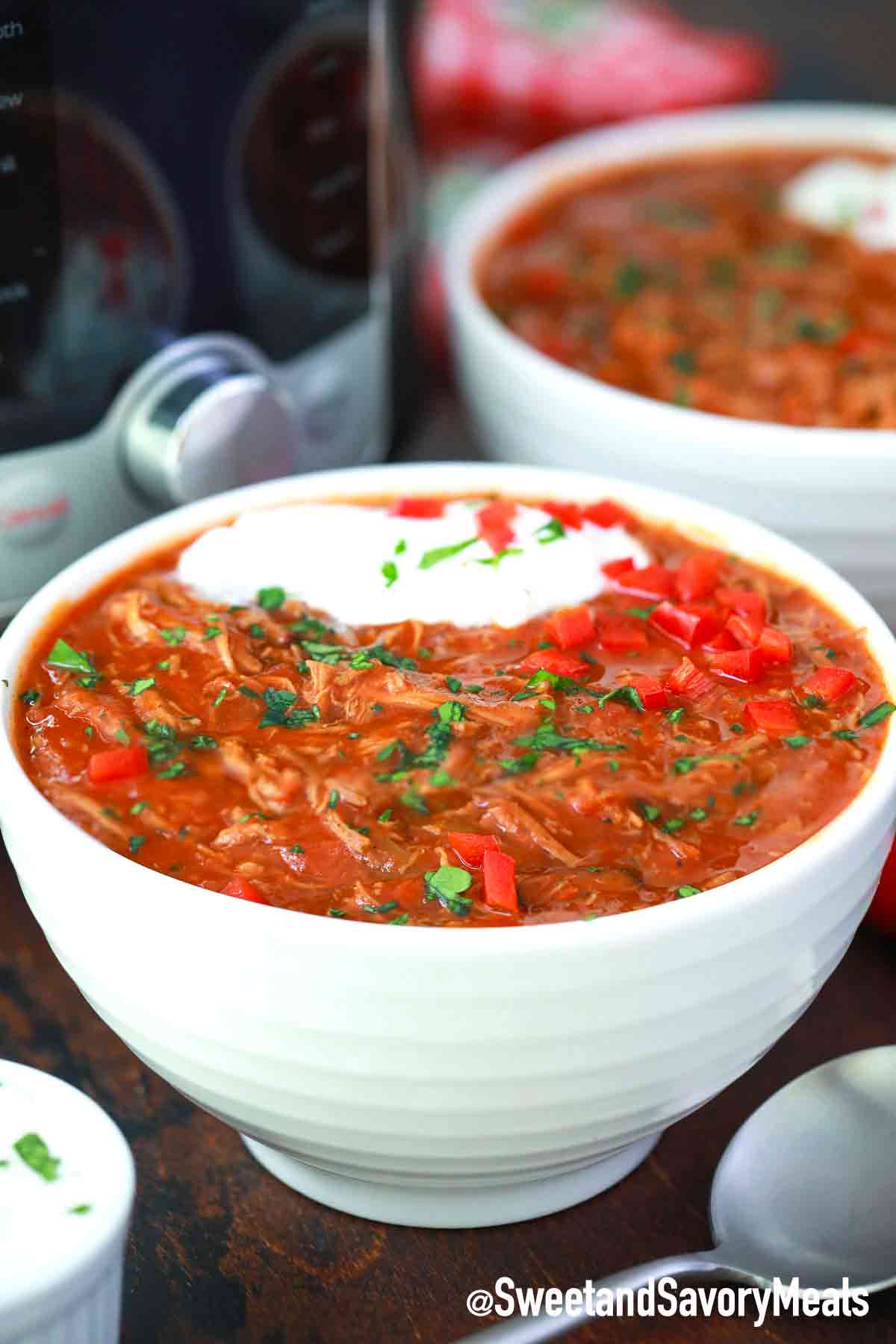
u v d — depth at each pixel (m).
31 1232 0.47
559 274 0.73
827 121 0.80
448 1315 0.52
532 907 0.50
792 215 0.77
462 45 0.87
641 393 0.67
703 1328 0.52
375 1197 0.53
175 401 0.60
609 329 0.70
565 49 0.87
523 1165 0.50
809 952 0.50
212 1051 0.49
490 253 0.74
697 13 1.02
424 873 0.50
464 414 0.72
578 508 0.59
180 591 0.57
